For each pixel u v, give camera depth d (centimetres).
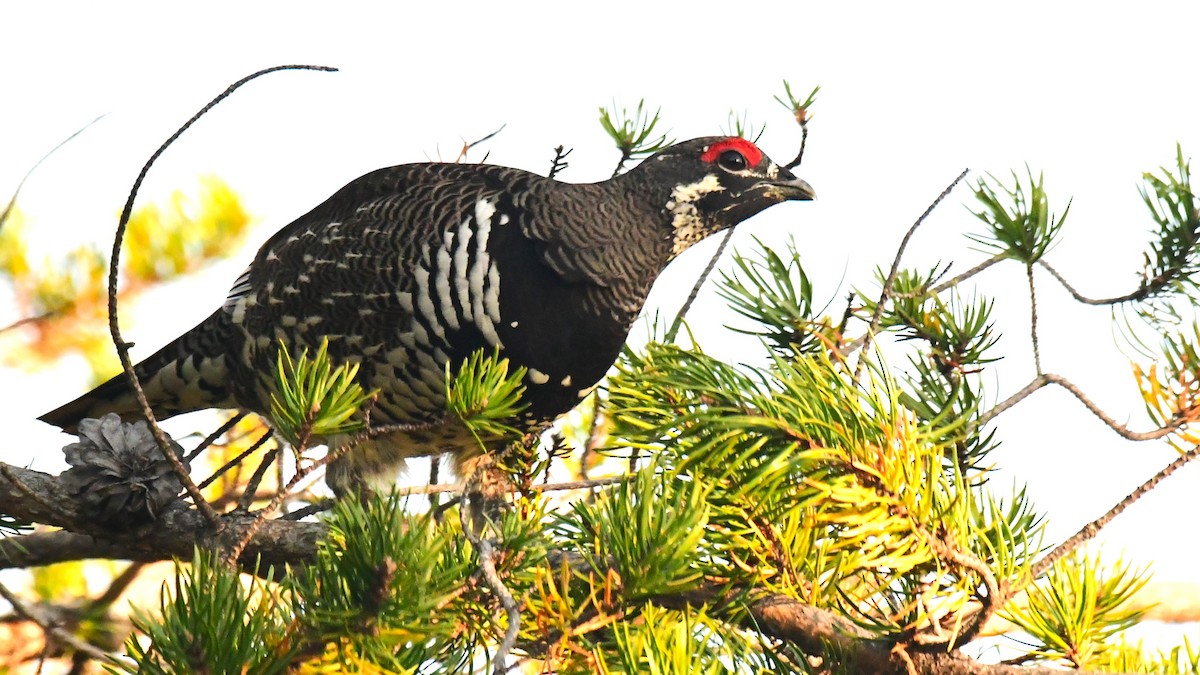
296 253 810
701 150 855
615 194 832
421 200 792
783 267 655
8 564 773
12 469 675
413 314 779
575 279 794
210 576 438
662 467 475
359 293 786
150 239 1052
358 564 421
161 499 681
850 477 435
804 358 461
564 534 484
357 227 792
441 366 784
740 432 438
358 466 805
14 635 841
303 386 511
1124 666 505
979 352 642
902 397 559
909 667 481
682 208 845
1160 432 523
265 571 674
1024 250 621
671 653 399
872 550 451
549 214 798
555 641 448
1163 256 632
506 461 672
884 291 625
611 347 813
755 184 855
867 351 605
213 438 718
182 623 417
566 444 805
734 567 507
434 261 776
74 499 675
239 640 420
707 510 467
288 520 677
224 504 850
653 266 841
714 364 447
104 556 768
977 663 479
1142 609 515
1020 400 566
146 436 693
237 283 852
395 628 425
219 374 861
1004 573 462
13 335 1034
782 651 504
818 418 435
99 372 1055
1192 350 528
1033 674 473
